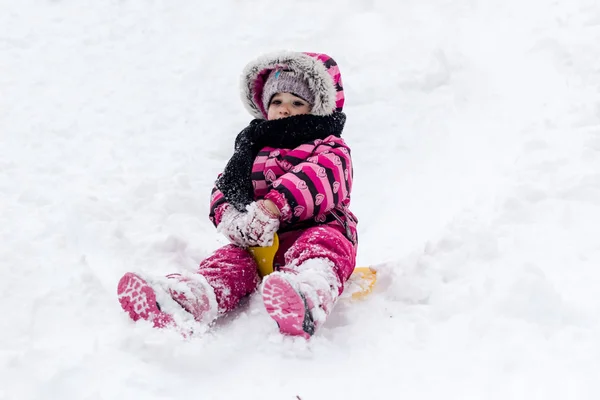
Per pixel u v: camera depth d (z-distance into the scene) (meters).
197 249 3.29
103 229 3.36
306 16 6.89
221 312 2.55
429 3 6.71
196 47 6.54
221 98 5.58
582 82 4.90
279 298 2.22
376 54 6.02
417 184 4.22
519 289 2.49
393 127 4.95
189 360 2.20
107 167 4.37
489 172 4.00
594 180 3.40
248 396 2.05
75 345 2.30
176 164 4.47
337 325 2.55
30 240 3.22
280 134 2.88
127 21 7.18
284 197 2.61
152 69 6.16
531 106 4.77
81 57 6.46
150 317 2.34
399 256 3.20
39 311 2.52
